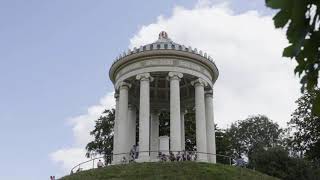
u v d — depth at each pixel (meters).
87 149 74.00
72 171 42.78
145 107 45.41
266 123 101.12
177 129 44.50
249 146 98.25
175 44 48.16
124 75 48.31
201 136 45.56
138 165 39.97
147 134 44.41
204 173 37.72
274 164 65.69
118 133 46.56
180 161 40.81
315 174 65.44
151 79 47.12
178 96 45.75
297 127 64.38
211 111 49.53
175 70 46.75
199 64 48.47
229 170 39.50
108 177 37.34
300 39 4.45
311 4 4.31
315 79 4.71
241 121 102.94
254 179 38.00
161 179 36.00
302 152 67.50
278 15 4.39
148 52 47.12
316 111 4.95
